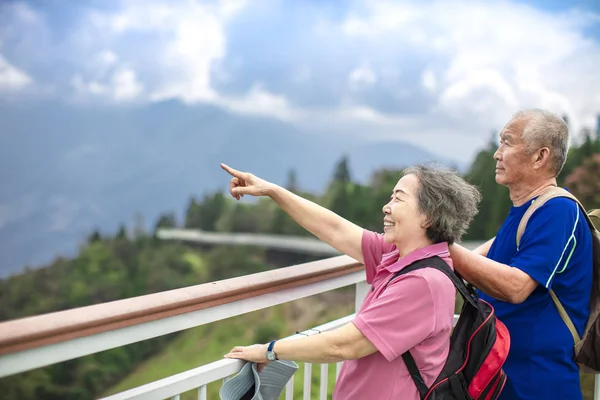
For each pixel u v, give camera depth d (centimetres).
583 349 187
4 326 117
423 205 157
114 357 2348
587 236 188
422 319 149
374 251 187
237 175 199
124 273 3494
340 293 2458
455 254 173
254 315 2461
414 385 152
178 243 3694
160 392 144
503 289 175
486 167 2095
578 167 935
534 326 185
